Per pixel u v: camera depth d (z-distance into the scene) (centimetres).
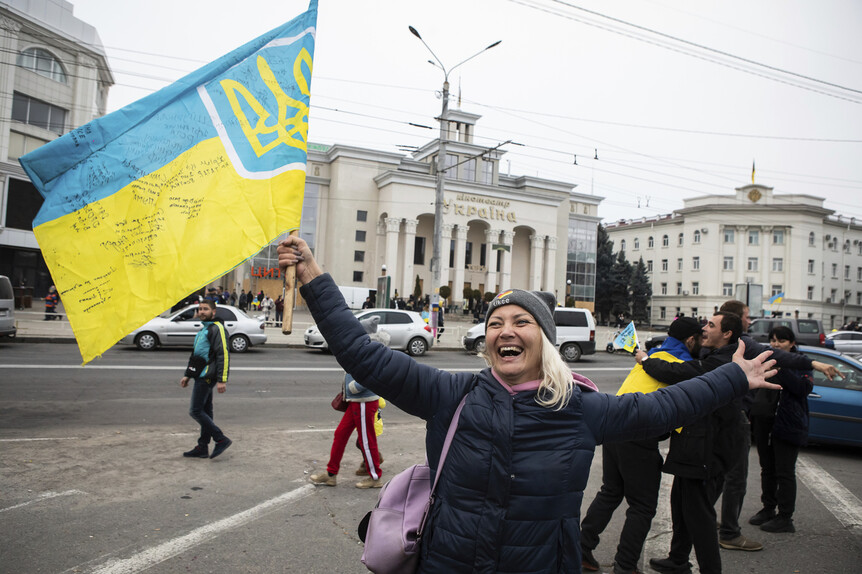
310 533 443
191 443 681
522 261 5681
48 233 223
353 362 205
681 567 403
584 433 195
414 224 4862
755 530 502
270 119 259
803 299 5725
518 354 203
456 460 192
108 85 3975
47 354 1395
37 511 458
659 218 6844
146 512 467
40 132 3447
